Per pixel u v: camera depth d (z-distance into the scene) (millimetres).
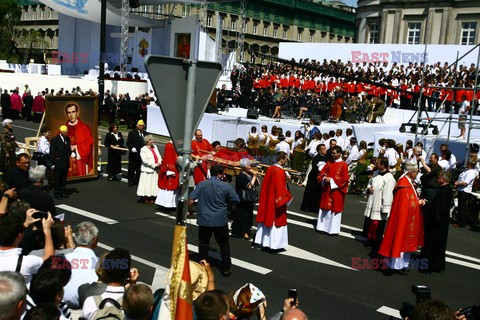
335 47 33969
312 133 19688
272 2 71125
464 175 12516
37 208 7340
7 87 36625
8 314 2984
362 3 49906
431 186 11445
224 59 40906
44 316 3096
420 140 19969
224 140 19547
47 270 3854
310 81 29969
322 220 11086
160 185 11789
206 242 8203
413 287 4512
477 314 4434
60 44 44531
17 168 9125
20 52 59281
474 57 28391
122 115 27453
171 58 4160
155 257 8672
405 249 8516
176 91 4219
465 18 43562
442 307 3551
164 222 10977
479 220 12305
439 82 24984
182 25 37500
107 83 33281
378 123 25625
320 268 8820
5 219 4496
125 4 32094
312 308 7062
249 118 23078
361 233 11281
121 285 4223
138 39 41656
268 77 30750
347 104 25594
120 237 9703
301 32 76438
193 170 11617
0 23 57031
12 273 3137
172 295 3506
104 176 15633
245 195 10070
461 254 10258
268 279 8102
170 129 4238
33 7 71812
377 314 7000
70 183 14422
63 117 14219
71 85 36031
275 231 9383
